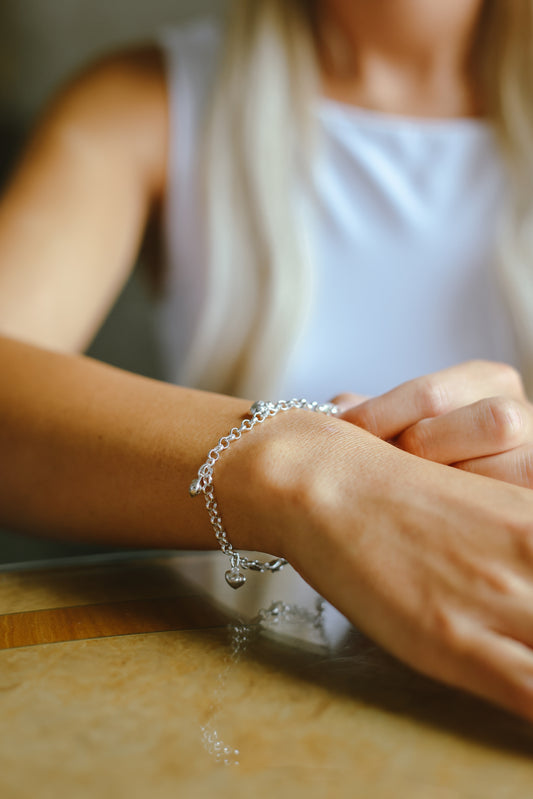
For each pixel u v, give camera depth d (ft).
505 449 1.18
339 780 0.87
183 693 0.99
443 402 1.25
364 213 2.38
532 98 2.34
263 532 1.14
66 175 2.16
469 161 2.39
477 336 2.37
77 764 0.88
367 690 1.00
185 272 2.49
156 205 2.52
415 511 1.05
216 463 1.18
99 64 2.53
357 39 2.38
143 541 1.27
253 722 0.94
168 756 0.89
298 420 1.21
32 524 1.36
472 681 0.96
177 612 1.18
